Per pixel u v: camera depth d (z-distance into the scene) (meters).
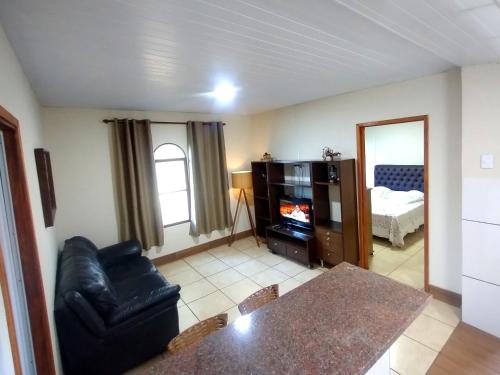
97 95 3.22
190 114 4.90
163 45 1.88
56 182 3.79
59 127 3.79
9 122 1.36
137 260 3.88
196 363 1.19
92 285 2.33
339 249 3.94
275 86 3.27
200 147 4.90
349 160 3.88
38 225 1.88
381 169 6.52
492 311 2.59
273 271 4.25
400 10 1.39
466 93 2.50
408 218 4.93
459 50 2.03
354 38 1.90
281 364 1.14
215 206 5.27
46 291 1.89
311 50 2.11
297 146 4.79
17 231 1.53
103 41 1.77
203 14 1.48
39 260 1.65
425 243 3.28
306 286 1.75
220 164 5.22
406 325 1.35
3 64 1.40
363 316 1.42
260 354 1.21
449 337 2.63
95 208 4.11
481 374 2.23
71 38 1.70
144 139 4.39
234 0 1.35
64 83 2.65
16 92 1.72
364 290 1.67
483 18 1.49
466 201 2.62
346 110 3.95
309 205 4.35
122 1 1.31
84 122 3.96
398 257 4.39
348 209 3.91
